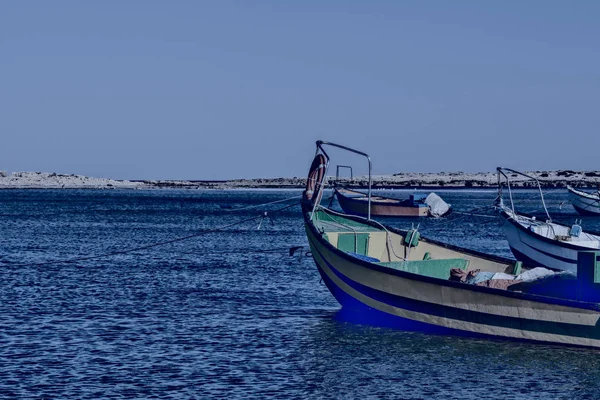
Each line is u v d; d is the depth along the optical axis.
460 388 25.61
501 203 54.75
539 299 28.73
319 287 45.66
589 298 29.66
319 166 36.91
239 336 32.41
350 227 36.72
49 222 114.88
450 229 103.88
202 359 29.05
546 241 48.19
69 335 32.72
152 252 66.81
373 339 31.31
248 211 161.38
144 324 34.84
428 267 34.38
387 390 25.52
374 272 32.03
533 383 26.00
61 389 25.61
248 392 25.41
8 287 45.22
